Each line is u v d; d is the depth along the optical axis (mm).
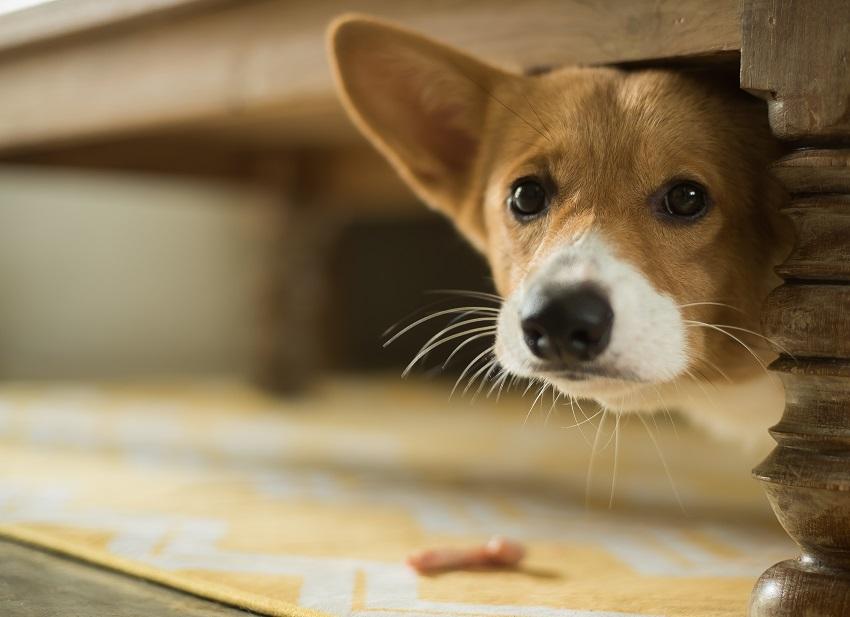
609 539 748
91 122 877
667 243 640
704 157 646
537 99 679
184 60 820
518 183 671
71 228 1749
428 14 719
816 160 554
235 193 1583
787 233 656
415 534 750
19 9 899
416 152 745
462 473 950
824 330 553
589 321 591
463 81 706
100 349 1790
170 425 1235
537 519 797
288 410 1439
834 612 550
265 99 782
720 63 656
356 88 719
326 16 753
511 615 602
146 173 1276
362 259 1941
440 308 1817
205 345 1910
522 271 668
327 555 698
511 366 627
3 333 1683
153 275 1841
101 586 633
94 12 844
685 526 783
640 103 653
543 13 678
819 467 552
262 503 821
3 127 938
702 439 1213
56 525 733
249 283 1676
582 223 630
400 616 599
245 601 609
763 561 700
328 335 1648
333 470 952
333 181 1473
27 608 603
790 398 566
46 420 1236
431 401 1580
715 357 659
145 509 789
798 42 559
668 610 613
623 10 649
